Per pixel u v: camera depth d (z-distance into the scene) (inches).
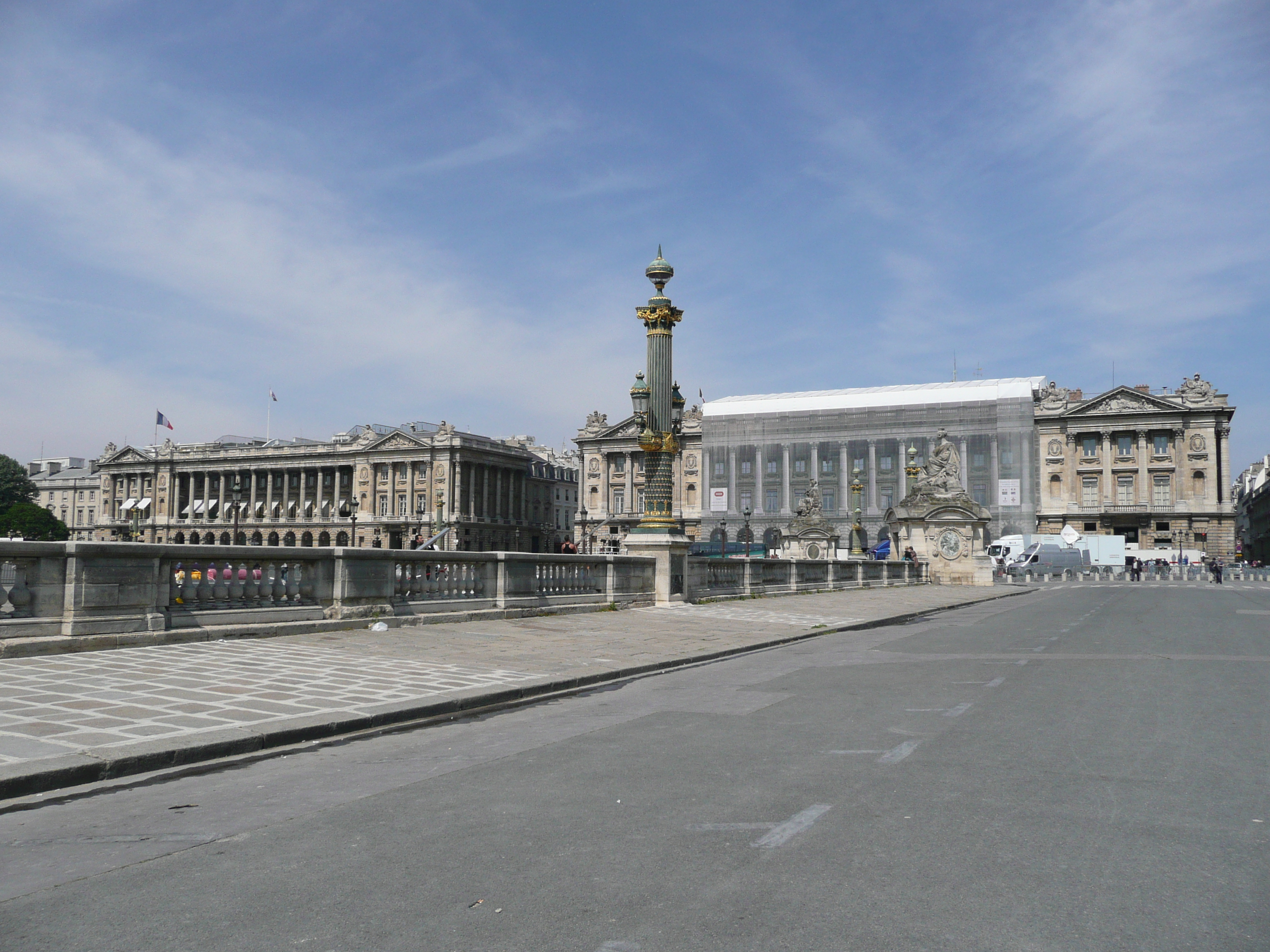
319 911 189.9
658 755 332.5
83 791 282.5
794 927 180.5
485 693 448.5
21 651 513.7
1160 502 4389.8
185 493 6304.1
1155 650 690.2
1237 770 305.3
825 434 4675.2
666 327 1106.1
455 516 5428.2
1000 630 926.4
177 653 549.6
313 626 674.8
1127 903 192.7
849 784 287.7
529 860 218.5
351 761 326.3
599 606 983.6
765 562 1403.8
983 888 200.7
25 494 5516.7
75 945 174.9
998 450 4379.9
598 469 5413.4
